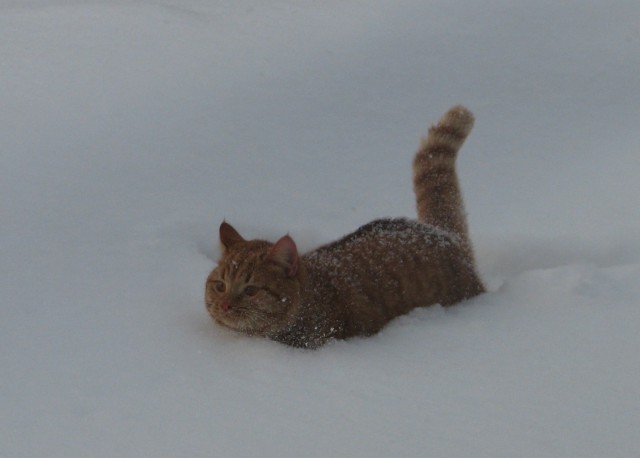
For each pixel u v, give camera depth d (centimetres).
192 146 1061
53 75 1240
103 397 535
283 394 535
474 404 517
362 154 1075
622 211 912
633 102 1209
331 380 553
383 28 1417
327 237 884
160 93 1195
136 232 820
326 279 665
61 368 571
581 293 686
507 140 1117
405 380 550
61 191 920
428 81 1267
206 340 620
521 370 560
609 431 483
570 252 846
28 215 853
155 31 1403
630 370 554
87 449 479
